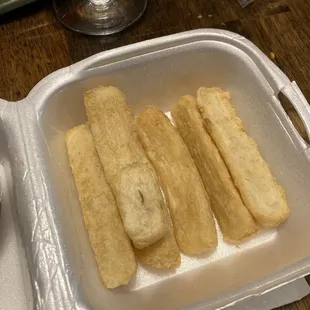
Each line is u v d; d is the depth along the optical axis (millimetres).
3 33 300
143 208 203
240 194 227
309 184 217
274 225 226
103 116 238
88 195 225
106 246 208
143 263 218
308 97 269
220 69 259
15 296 211
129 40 296
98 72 244
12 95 274
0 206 232
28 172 207
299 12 304
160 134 247
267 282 187
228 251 226
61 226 196
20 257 220
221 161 234
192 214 223
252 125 251
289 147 227
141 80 258
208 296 190
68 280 182
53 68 285
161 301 199
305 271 190
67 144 244
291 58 286
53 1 309
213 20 303
